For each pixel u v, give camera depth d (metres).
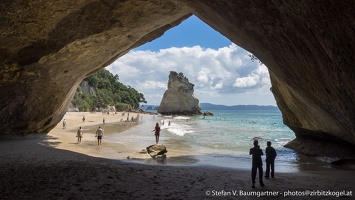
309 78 9.76
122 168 11.66
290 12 7.56
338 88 8.14
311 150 19.19
